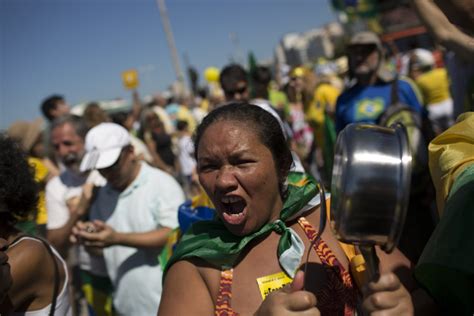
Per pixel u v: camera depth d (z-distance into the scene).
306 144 8.52
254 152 1.57
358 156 1.15
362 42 4.44
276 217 1.65
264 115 1.64
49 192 4.05
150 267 3.24
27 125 5.46
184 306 1.57
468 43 1.84
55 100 7.07
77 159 4.03
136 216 3.28
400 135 1.18
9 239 2.08
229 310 1.53
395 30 15.39
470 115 1.40
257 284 1.56
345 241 1.17
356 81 4.83
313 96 6.64
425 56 8.17
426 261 1.25
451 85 4.12
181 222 2.62
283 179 1.68
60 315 2.12
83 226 3.11
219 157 1.57
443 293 1.29
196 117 13.40
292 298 1.26
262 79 6.06
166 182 3.33
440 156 1.37
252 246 1.62
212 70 14.23
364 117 4.45
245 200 1.57
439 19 1.97
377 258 1.20
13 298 1.96
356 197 1.13
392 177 1.13
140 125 9.09
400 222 1.14
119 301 3.34
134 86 12.68
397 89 4.29
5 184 2.03
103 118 6.06
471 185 1.22
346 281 1.55
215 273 1.59
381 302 1.18
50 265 2.09
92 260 3.66
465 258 1.18
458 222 1.22
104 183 3.94
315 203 1.68
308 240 1.62
